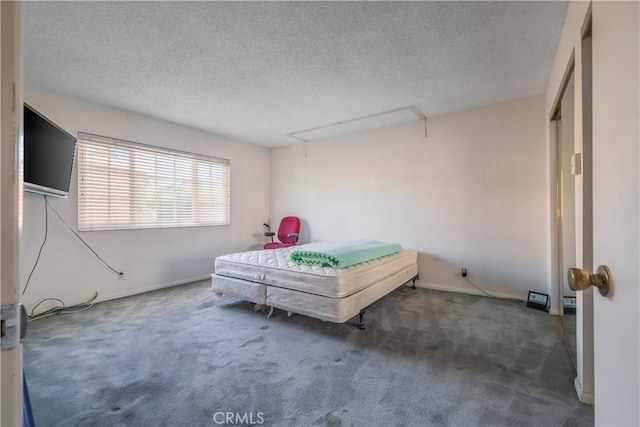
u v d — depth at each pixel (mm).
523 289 3268
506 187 3357
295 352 2088
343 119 3898
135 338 2318
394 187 4141
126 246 3529
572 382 1709
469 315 2820
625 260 549
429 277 3854
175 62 2438
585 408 1486
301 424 1390
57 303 2986
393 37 2123
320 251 2732
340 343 2232
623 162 559
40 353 2068
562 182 2471
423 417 1431
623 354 556
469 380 1736
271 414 1456
